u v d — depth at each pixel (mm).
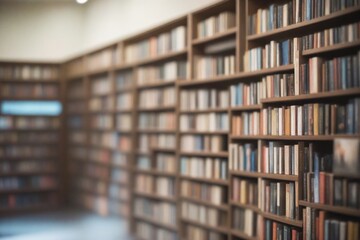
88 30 7926
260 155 3967
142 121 6152
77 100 8008
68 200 8281
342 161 3064
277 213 3740
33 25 8328
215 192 4703
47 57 8344
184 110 5184
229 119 4469
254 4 4277
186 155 5223
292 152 3619
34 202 7926
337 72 3244
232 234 4383
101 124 7230
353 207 3020
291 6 3775
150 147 5895
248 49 4246
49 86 8203
